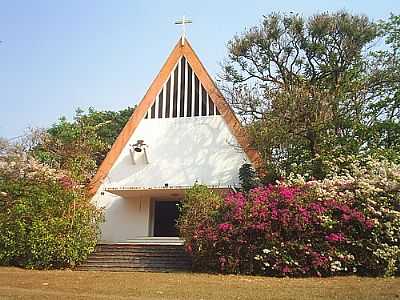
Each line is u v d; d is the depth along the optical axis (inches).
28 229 722.2
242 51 1071.6
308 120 887.7
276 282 535.8
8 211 749.9
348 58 1035.3
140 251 740.0
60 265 712.4
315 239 613.9
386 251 595.8
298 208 621.6
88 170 1061.8
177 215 1026.7
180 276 588.4
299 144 893.8
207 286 493.0
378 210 614.2
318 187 653.3
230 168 959.0
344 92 922.1
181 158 991.0
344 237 605.3
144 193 989.8
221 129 986.1
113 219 1008.2
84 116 1579.7
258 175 891.4
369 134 923.4
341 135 911.7
